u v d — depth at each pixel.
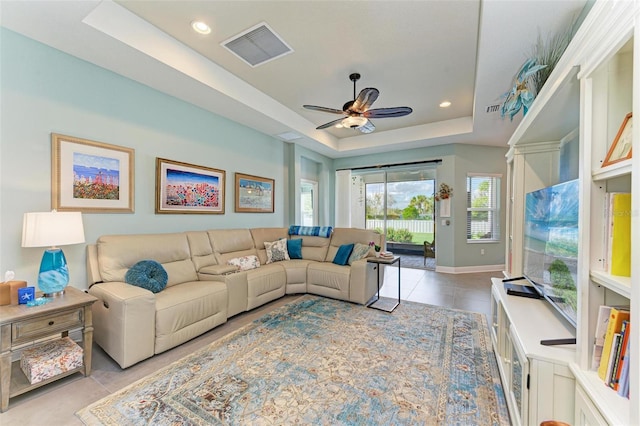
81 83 2.44
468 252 5.39
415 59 2.85
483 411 1.59
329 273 3.64
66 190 2.35
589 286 1.09
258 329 2.70
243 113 3.75
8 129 2.05
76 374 1.94
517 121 3.96
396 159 5.93
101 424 1.49
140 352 2.06
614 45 0.89
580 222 1.12
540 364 1.20
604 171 1.02
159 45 2.44
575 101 1.42
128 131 2.80
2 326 1.57
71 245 2.40
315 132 5.12
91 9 1.84
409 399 1.70
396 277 4.91
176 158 3.29
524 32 1.97
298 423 1.50
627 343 0.94
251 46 2.67
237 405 1.64
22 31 2.05
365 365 2.07
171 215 3.26
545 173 2.27
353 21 2.28
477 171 5.39
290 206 5.37
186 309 2.37
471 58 2.83
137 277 2.36
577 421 1.08
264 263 3.95
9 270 2.04
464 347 2.34
